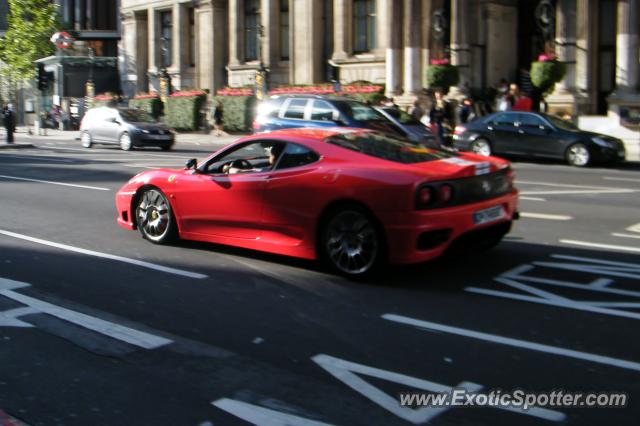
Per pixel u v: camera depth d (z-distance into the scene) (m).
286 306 6.43
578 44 26.61
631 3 24.58
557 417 4.17
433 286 7.05
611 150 20.14
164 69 41.44
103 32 57.12
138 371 4.93
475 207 7.13
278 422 4.14
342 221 7.26
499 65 30.88
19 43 51.88
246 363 5.06
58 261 8.24
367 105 18.11
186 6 42.34
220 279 7.39
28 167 19.91
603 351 5.23
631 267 7.78
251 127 35.12
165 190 8.86
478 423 4.11
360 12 33.16
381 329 5.77
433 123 24.86
